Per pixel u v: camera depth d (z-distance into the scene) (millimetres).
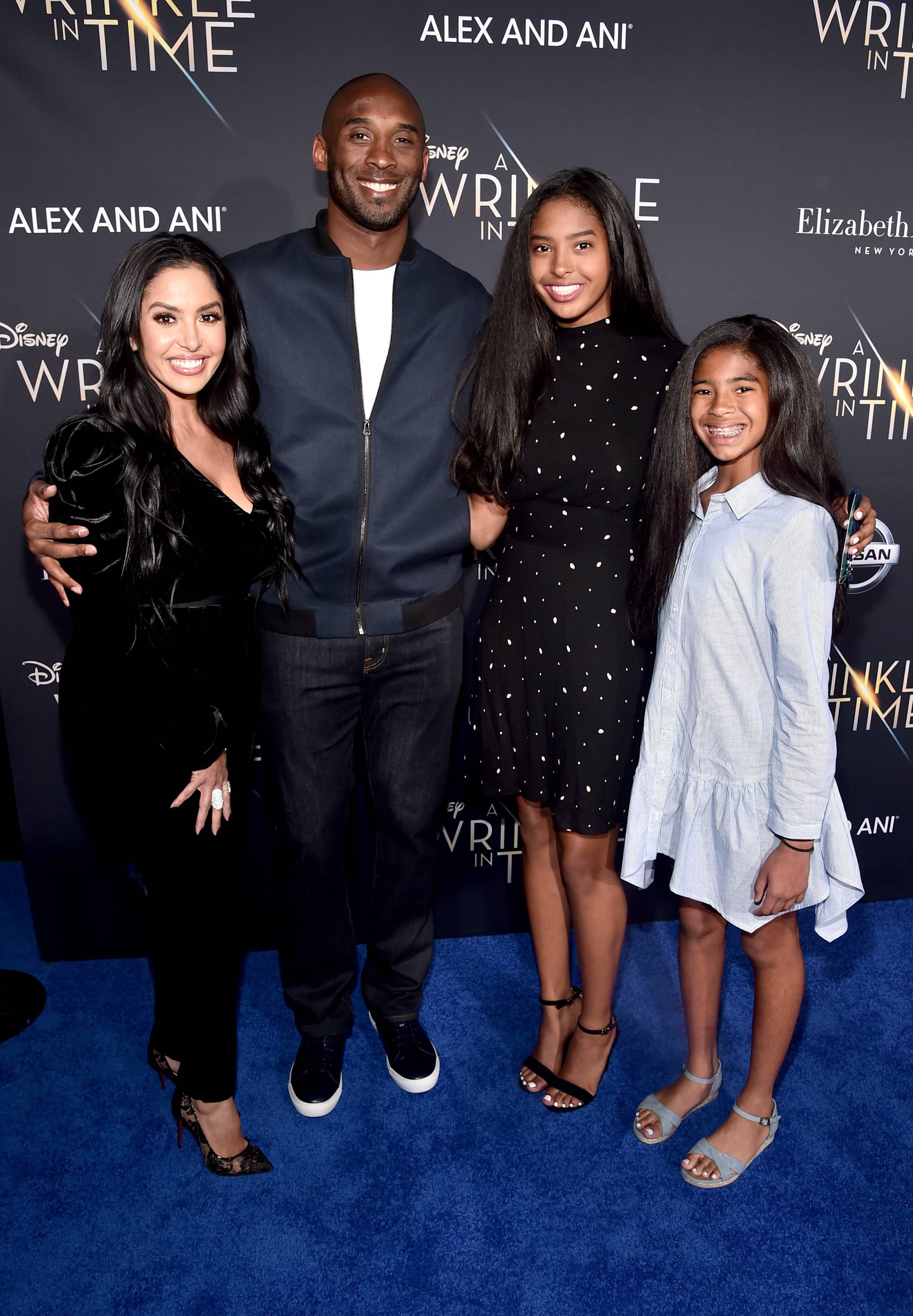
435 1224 1702
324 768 1878
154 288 1434
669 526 1581
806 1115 1936
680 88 2100
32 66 1942
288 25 1966
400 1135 1906
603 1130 1914
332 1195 1763
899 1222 1694
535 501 1714
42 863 2410
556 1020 2006
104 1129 1923
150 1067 2051
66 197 2012
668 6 2051
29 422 2131
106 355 1467
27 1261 1628
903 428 2383
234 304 1560
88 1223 1704
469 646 2367
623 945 2402
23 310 2066
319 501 1733
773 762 1503
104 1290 1577
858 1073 2051
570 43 2047
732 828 1575
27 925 2643
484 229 2131
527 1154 1856
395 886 2025
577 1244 1656
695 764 1620
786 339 1467
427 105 2045
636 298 1620
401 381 1729
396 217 1643
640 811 1705
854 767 2615
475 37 2020
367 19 1982
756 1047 1760
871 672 2545
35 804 2367
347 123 1568
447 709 1924
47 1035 2199
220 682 1522
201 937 1580
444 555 1857
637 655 1719
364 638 1805
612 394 1628
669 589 1628
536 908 1961
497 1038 2188
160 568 1367
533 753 1781
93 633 1397
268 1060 2125
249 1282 1590
